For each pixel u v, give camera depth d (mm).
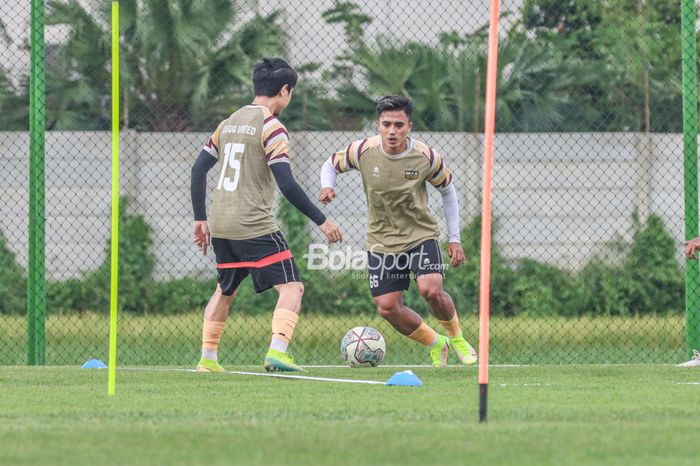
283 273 24938
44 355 31906
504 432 13602
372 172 27000
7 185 62875
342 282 54500
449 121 72438
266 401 18016
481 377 14820
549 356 37406
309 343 41531
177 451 12039
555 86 69812
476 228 59438
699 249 26188
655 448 12344
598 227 65125
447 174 27406
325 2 69062
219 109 74562
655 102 67125
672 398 18578
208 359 26141
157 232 63781
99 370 27094
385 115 26484
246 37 73625
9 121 67562
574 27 69562
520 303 59312
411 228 27375
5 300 55969
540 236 64688
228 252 25125
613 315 60219
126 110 73875
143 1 74625
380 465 11102
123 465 11102
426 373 25688
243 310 56562
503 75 71438
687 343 31562
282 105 25453
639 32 67750
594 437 13172
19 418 15414
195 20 73812
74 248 64000
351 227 59594
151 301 60625
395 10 69375
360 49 68938
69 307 60375
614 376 24703
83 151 65250
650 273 61250
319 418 15359
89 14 76250
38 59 32000
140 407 17062
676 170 65375
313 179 62625
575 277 60344
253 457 11602
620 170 65625
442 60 71375
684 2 31281
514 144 64938
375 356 28734
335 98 68188
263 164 24625
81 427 14219
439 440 12844
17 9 65750
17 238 61062
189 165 66000
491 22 15336
